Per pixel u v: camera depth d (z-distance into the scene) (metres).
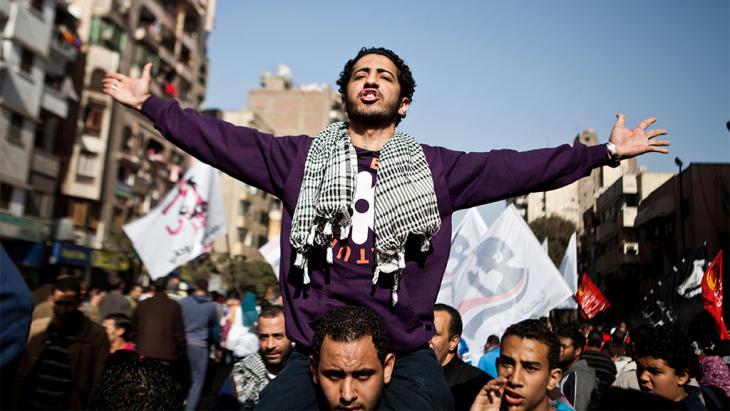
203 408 10.05
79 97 34.16
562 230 14.41
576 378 5.69
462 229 8.90
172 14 43.38
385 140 2.79
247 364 5.65
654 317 8.76
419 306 2.62
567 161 2.78
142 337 8.30
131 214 38.22
